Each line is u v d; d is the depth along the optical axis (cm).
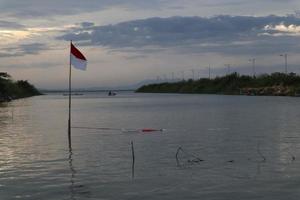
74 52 3550
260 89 18888
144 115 6391
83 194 1617
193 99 14375
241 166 2111
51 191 1662
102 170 2052
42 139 3397
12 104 11781
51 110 8306
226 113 6481
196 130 3972
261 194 1583
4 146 2975
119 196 1585
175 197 1561
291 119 5172
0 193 1641
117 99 16438
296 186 1691
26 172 2022
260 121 4934
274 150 2641
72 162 2283
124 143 3073
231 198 1540
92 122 5153
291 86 17900
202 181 1795
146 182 1792
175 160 2309
